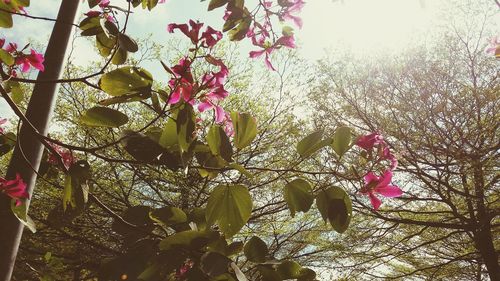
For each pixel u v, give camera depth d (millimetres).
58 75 1689
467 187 9023
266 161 8938
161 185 8492
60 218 1702
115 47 1610
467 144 8586
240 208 1399
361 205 9086
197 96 1694
